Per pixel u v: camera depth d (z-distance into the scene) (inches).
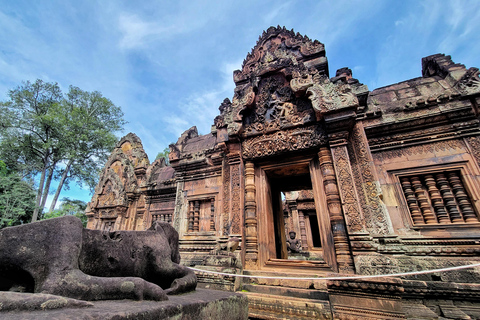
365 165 242.8
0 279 85.0
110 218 602.5
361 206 229.1
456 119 238.1
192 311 97.6
